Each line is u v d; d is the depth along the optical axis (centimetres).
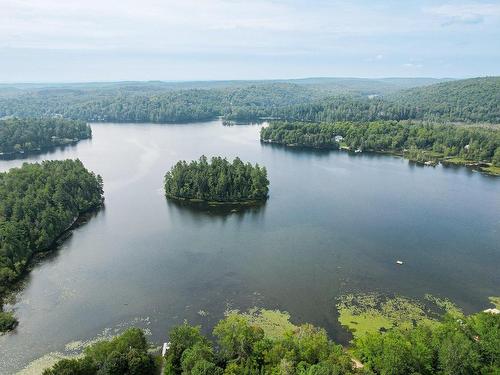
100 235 19575
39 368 10756
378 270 16200
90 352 10169
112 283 15075
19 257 16075
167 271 16012
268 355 9775
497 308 13688
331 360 9362
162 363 10575
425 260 17112
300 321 12850
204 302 13888
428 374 9594
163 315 13150
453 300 14150
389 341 10000
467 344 9756
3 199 19712
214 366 9200
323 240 19050
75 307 13550
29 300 13938
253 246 18350
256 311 13362
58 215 19412
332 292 14562
